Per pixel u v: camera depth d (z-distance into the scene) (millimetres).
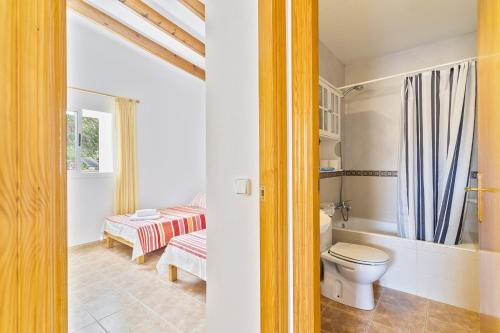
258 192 1099
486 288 1027
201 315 1845
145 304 1991
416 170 2283
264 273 1037
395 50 2818
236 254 1189
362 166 3074
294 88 1041
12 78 338
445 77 2199
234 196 1197
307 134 1021
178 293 2162
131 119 3744
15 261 340
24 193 351
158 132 4188
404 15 2203
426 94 2266
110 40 3568
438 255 2008
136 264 2797
